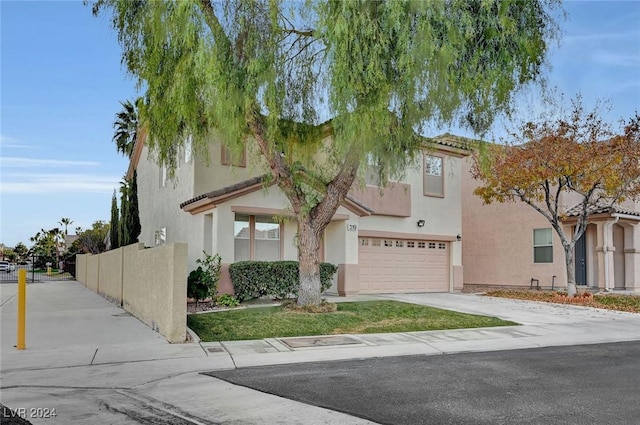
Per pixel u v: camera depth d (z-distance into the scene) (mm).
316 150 12617
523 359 8203
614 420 5023
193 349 8672
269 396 5863
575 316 13633
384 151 10617
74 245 50062
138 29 10758
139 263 12773
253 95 10211
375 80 9406
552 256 21250
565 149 16422
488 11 9422
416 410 5332
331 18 9539
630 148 16312
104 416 5168
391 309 13094
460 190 21797
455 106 10062
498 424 4895
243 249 15922
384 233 19172
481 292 20625
